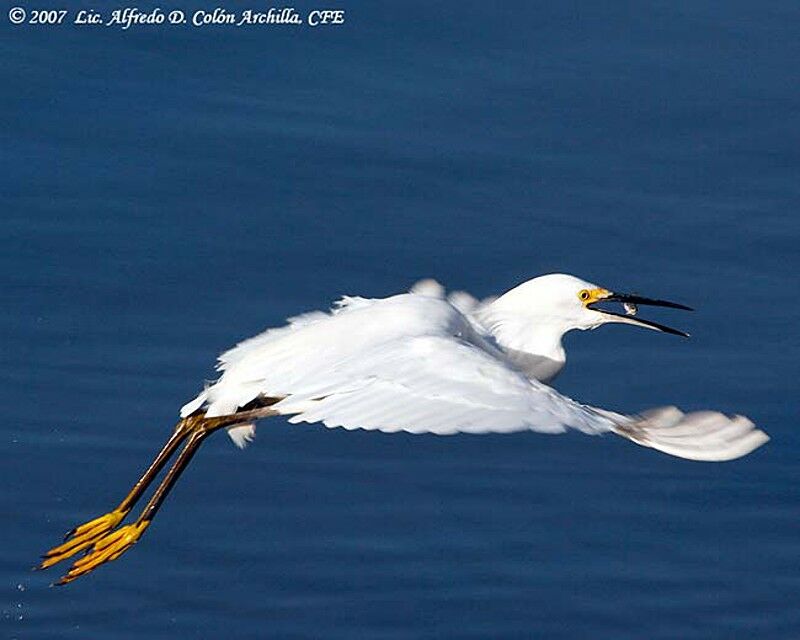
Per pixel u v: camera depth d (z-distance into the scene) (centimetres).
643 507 1317
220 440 1359
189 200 1541
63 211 1520
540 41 1728
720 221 1569
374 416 841
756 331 1473
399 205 1559
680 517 1311
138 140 1588
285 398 941
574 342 1469
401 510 1302
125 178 1554
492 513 1305
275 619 1205
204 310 1457
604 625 1216
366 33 1717
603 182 1599
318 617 1209
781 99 1691
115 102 1622
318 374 930
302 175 1572
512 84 1678
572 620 1219
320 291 1478
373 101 1647
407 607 1219
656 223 1563
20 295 1454
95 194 1538
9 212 1512
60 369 1401
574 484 1336
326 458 1348
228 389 974
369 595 1229
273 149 1591
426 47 1708
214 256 1502
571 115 1655
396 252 1519
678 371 1435
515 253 1526
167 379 1397
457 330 973
